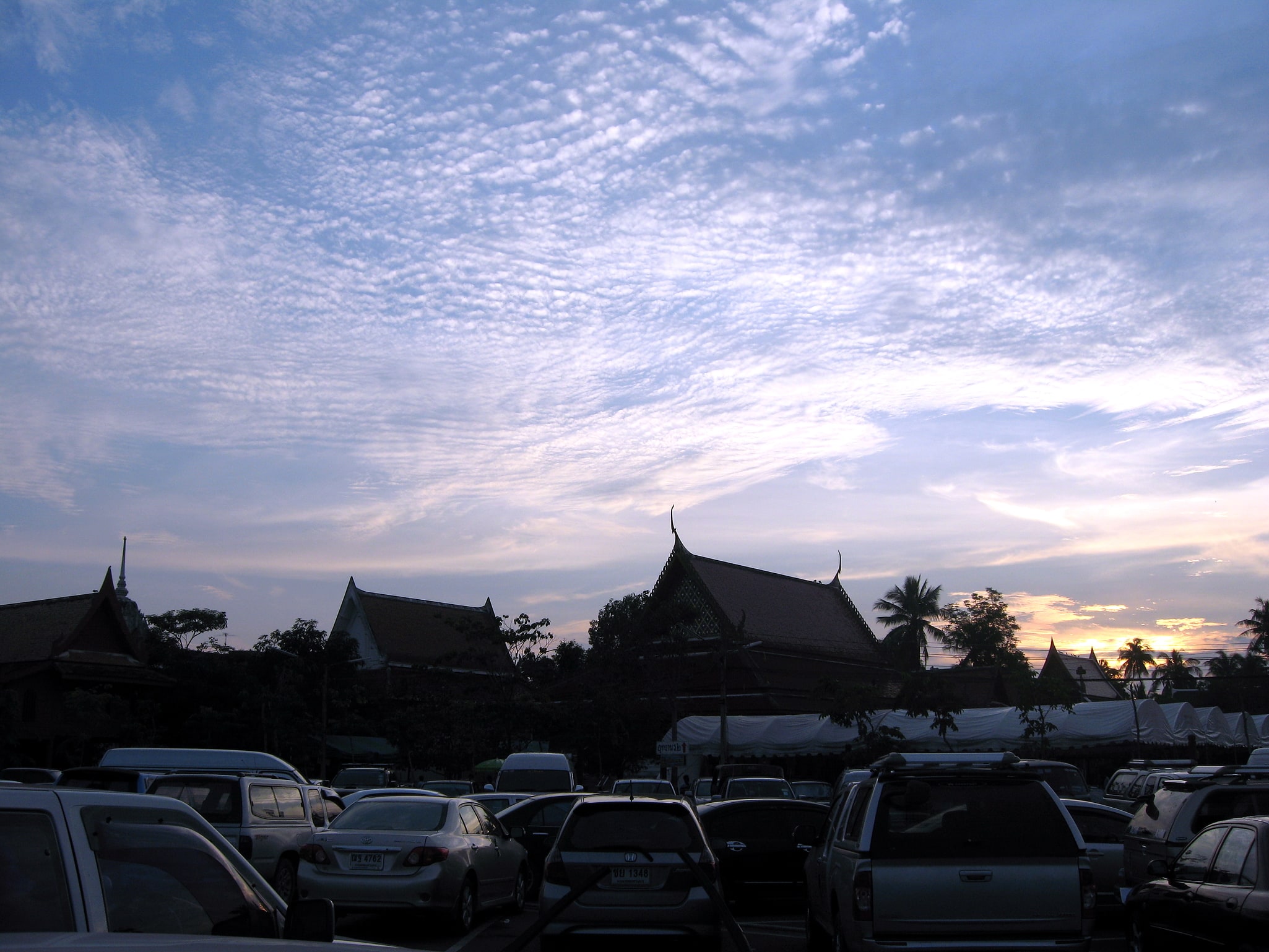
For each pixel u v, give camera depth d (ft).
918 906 27.37
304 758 161.27
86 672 159.12
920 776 28.81
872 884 27.61
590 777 152.35
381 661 208.95
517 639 144.66
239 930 16.90
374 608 216.33
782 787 89.71
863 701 134.21
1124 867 46.03
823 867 35.19
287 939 14.69
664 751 123.85
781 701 180.45
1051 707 138.62
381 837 44.04
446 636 223.51
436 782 106.32
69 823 14.75
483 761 149.79
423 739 148.05
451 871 44.21
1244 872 30.35
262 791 52.21
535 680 147.02
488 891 48.96
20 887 14.02
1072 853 27.84
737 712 178.19
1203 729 149.89
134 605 238.27
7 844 14.17
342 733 171.42
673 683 151.84
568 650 165.58
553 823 60.95
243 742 154.30
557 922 33.60
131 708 162.91
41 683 157.69
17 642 164.25
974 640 245.04
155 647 201.36
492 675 145.79
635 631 151.02
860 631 233.35
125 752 65.26
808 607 222.07
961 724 135.64
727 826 53.72
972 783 28.76
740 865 52.75
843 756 145.79
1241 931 29.27
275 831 51.47
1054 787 86.12
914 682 133.90
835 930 31.96
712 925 33.76
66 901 14.24
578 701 142.51
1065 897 27.40
